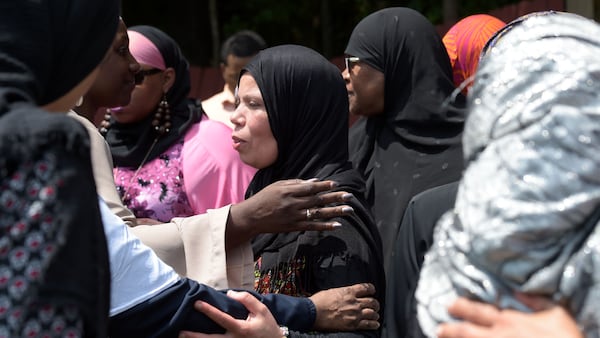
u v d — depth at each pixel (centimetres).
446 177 470
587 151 205
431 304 217
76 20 240
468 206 213
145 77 523
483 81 224
